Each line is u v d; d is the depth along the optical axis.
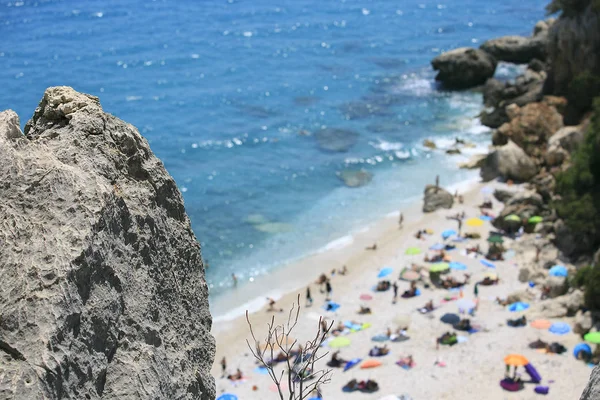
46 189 8.45
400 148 82.12
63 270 7.79
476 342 44.53
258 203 70.62
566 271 49.91
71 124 9.59
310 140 86.06
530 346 43.31
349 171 77.00
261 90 104.62
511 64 109.94
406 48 126.56
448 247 58.47
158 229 9.88
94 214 8.37
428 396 39.78
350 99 100.19
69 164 9.16
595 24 75.75
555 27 79.31
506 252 56.56
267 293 54.81
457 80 101.94
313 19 147.50
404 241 60.84
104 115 9.86
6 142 8.66
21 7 155.00
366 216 66.94
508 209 61.72
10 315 7.48
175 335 9.67
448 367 42.31
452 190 70.12
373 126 89.81
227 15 150.62
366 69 114.06
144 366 8.59
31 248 7.96
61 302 7.62
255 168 78.62
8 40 128.50
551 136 71.56
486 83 99.69
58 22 142.62
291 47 127.62
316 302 52.44
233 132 88.69
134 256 9.20
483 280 52.56
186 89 105.00
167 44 128.38
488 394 39.34
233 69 114.56
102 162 9.45
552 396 38.53
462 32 137.25
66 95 10.09
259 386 42.38
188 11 154.12
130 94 102.44
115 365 8.41
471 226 61.75
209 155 82.38
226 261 60.00
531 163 69.50
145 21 144.75
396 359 43.66
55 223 8.21
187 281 10.48
